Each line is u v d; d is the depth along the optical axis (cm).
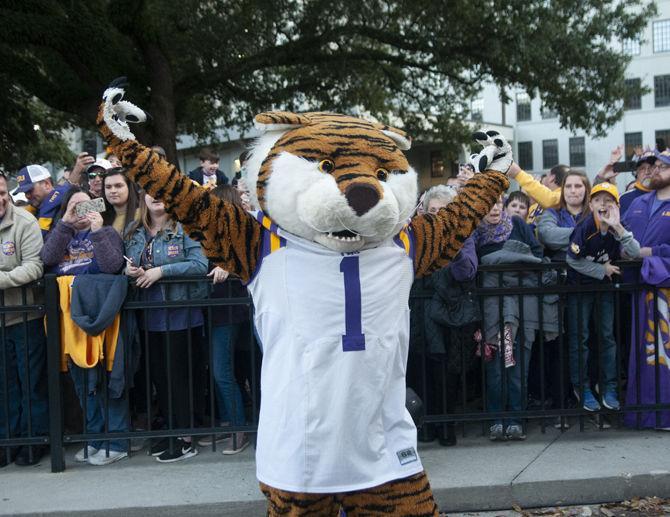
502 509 381
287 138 252
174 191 250
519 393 461
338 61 1401
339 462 245
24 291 420
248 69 1332
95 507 367
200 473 409
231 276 423
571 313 454
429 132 1698
